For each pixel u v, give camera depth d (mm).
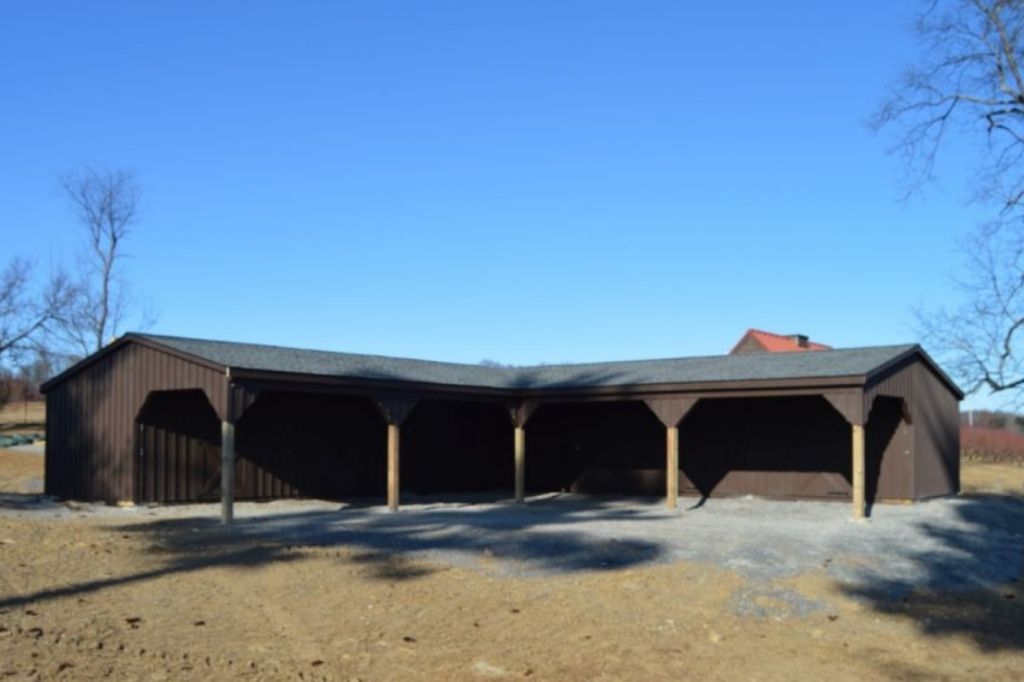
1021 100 19500
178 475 20500
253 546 13969
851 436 22266
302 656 9219
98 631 9531
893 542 15500
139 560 12734
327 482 23250
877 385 19422
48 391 21812
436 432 26031
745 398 22516
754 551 14000
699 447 24453
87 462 20688
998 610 12383
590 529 16156
